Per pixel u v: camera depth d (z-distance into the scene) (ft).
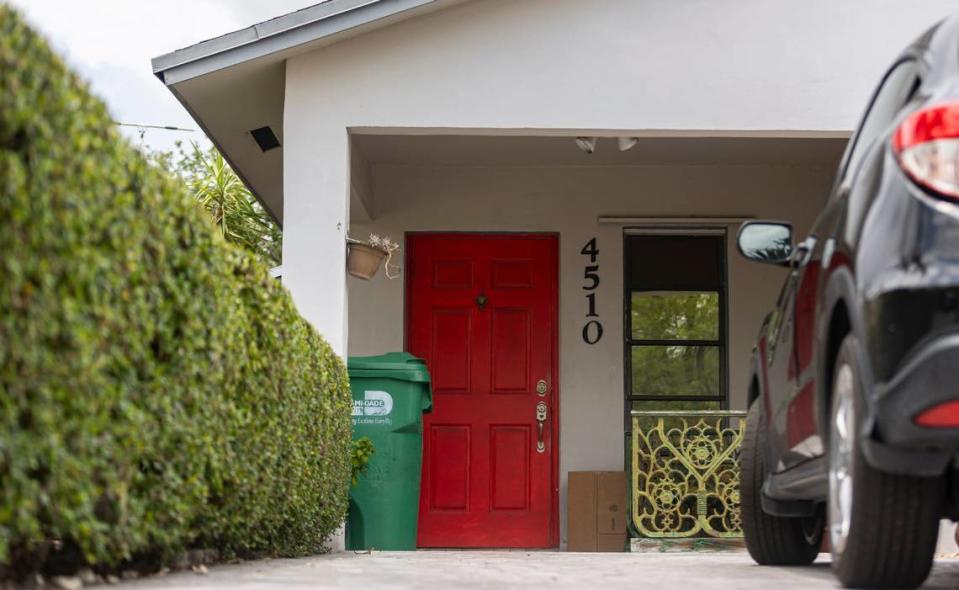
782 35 26.58
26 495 9.39
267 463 16.44
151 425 12.04
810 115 26.45
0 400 8.99
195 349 13.24
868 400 10.73
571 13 26.63
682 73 26.53
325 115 26.43
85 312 10.18
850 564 12.11
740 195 36.32
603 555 25.23
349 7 25.59
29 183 9.12
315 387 20.02
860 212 11.66
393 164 36.27
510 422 36.09
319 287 26.13
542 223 36.35
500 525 35.60
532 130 26.58
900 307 10.29
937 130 10.63
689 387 36.24
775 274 36.35
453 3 26.35
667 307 36.60
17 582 10.90
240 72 26.94
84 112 10.28
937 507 11.53
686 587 13.52
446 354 36.37
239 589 11.95
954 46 11.70
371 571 15.78
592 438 35.78
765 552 18.84
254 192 37.45
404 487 28.68
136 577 12.94
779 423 16.49
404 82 26.48
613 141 33.71
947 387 9.96
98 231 10.42
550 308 36.47
